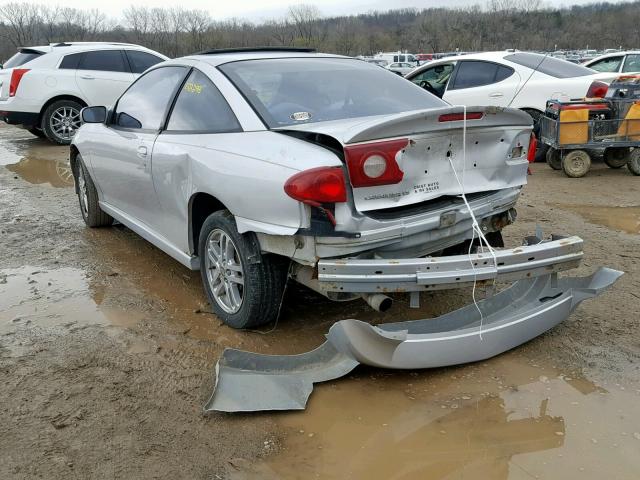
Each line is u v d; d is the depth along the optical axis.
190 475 2.46
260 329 3.70
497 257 3.02
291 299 4.11
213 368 3.26
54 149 11.02
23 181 8.27
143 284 4.47
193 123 3.84
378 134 2.93
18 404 2.93
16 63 11.45
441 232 3.25
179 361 3.34
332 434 2.71
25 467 2.50
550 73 8.76
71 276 4.63
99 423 2.79
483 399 2.94
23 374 3.20
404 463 2.52
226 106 3.63
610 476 2.41
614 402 2.89
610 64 11.54
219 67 3.85
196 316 3.90
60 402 2.95
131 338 3.60
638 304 3.91
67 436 2.70
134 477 2.45
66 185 7.99
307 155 2.99
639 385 3.03
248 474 2.47
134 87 4.80
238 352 3.00
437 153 3.16
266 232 3.10
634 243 5.18
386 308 3.00
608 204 6.58
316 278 3.09
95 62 11.32
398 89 4.03
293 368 3.07
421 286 2.94
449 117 3.09
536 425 2.74
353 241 2.97
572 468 2.46
